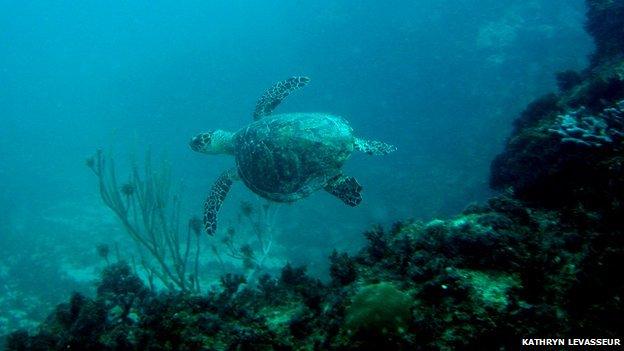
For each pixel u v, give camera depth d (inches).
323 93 1496.1
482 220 196.7
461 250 179.2
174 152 1396.4
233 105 1545.3
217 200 348.2
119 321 223.6
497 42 1251.2
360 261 220.5
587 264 146.4
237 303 204.4
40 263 838.5
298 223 917.2
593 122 229.1
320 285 220.1
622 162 183.8
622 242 146.6
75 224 1029.8
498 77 1184.2
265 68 1632.6
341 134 289.0
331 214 946.7
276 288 226.1
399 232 248.5
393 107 1337.4
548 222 193.8
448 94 1254.3
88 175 1390.3
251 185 300.7
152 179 484.7
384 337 140.6
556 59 1104.8
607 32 459.5
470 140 1083.3
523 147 319.0
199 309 189.0
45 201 1245.1
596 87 344.2
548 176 215.3
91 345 180.4
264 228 872.9
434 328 144.3
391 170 1109.7
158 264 735.7
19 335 221.5
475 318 144.9
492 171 358.9
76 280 756.6
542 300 149.5
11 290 761.6
